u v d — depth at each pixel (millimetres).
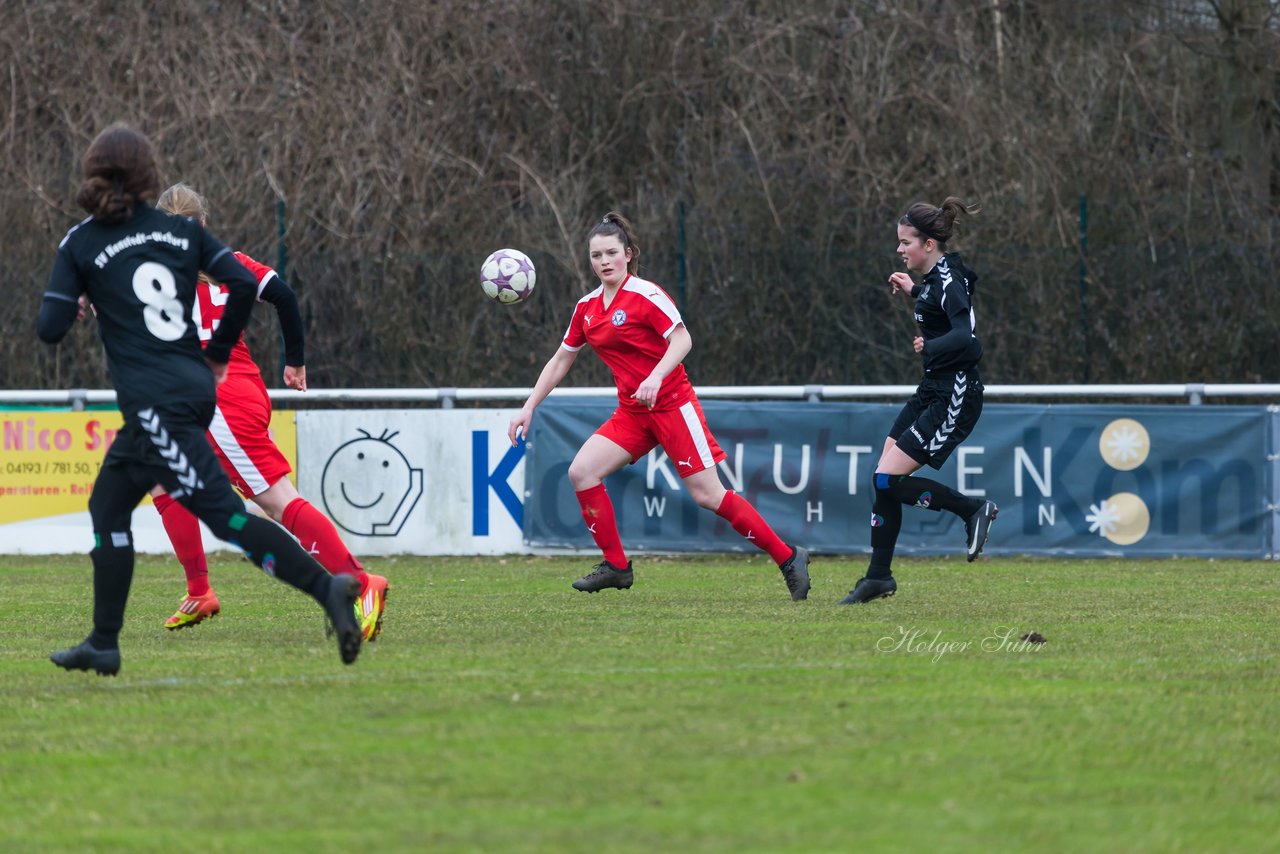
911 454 26625
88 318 46812
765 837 12023
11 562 36750
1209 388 37562
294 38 58969
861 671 19469
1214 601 28000
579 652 21141
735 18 60031
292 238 52875
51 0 58469
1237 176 58219
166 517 23906
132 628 24266
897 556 37062
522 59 59719
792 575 27109
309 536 22703
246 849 11812
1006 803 13055
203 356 17750
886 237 51812
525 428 27266
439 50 59688
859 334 45250
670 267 45906
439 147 57344
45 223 52844
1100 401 45844
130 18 58844
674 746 15062
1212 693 18016
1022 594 29125
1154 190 56594
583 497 27531
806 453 36938
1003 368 45844
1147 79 60156
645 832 12148
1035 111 58500
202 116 56344
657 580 32219
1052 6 61406
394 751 14914
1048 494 36750
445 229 54719
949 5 60562
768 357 45375
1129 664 20188
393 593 29609
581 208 56844
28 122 56906
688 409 26547
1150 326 45938
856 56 58625
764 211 52406
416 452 37781
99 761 14695
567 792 13352
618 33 60312
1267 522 36438
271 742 15359
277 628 24188
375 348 46406
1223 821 12578
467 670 19500
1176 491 36562
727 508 26875
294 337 23094
